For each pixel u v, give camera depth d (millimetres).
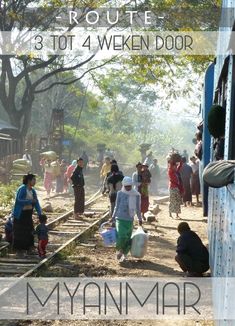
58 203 25125
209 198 8609
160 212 21828
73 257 12070
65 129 65750
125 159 75125
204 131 10141
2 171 31359
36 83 38750
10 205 21562
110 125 88188
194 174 24594
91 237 15164
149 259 12094
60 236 15227
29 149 42125
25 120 40656
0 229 15852
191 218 19906
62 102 70125
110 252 12953
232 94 4398
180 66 26500
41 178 37625
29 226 12336
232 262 3738
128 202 11734
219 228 5543
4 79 38938
